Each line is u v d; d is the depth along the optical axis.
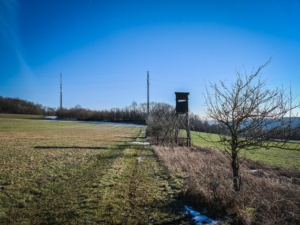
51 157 14.28
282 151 22.70
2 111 107.19
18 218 5.79
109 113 102.38
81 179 9.52
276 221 4.98
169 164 12.37
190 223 5.62
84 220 5.70
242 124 6.14
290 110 5.36
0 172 9.98
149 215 6.10
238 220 5.41
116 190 8.09
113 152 17.73
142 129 60.19
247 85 5.85
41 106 121.19
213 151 16.33
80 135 34.50
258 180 7.28
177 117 22.81
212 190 6.60
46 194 7.59
